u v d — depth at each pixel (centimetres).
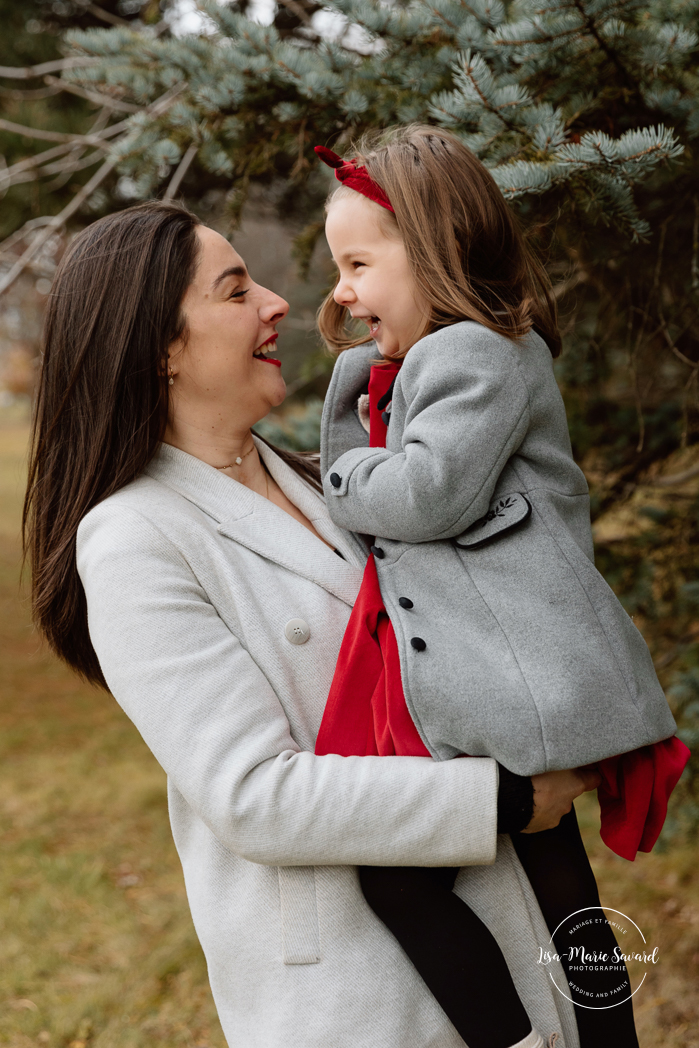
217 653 112
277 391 137
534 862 125
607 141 150
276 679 119
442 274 123
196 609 115
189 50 199
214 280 129
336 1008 111
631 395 299
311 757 110
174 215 130
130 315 124
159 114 216
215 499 130
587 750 106
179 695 109
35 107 380
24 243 395
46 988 299
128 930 330
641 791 118
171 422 135
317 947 113
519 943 119
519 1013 110
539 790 108
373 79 192
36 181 328
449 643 112
